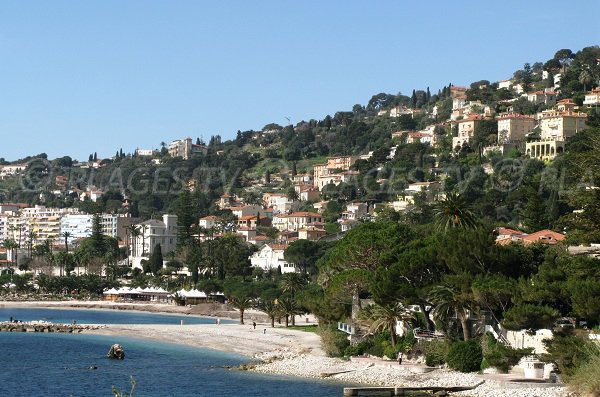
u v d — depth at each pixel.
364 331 157.75
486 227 157.25
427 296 137.62
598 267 125.75
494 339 131.75
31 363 166.62
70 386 139.62
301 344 182.38
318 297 180.50
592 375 107.75
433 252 140.25
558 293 123.19
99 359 172.00
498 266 136.25
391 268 144.38
